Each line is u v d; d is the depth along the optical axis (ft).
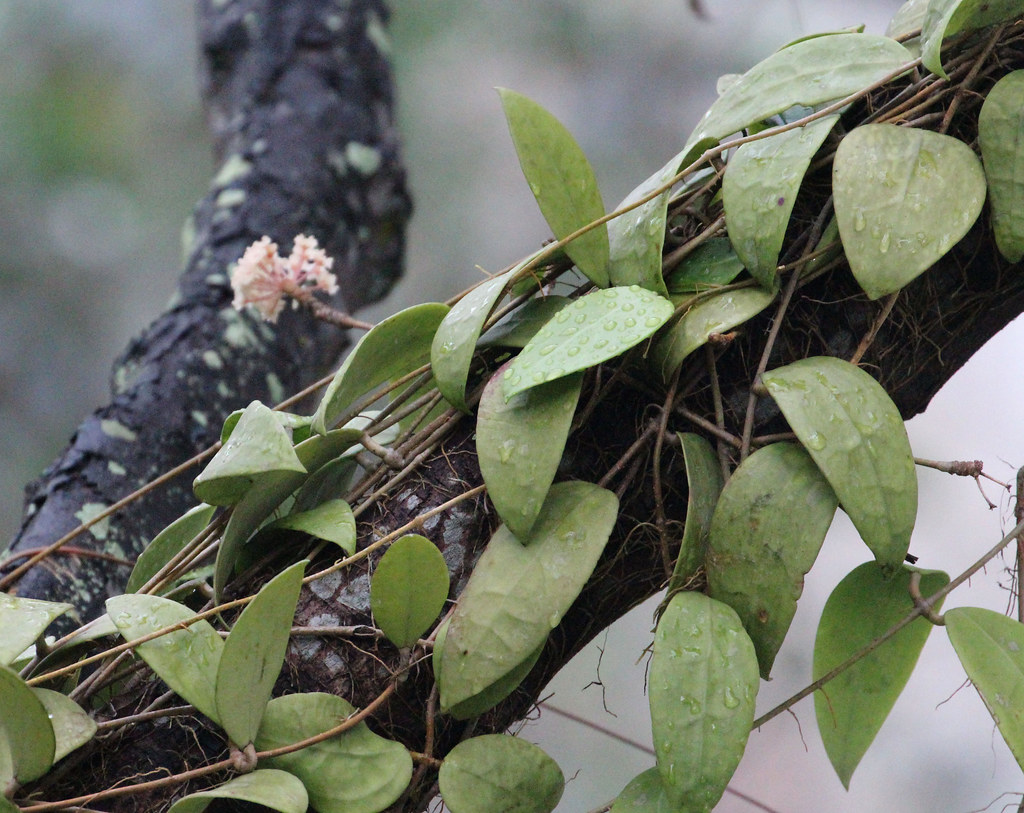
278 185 8.70
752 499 6.14
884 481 6.12
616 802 6.19
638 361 6.27
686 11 18.66
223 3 10.30
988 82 6.27
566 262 6.37
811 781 14.37
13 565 6.92
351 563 6.26
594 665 13.58
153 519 7.12
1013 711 6.08
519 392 6.15
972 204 6.16
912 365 6.39
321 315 6.75
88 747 6.14
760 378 6.20
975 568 6.22
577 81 18.95
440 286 18.33
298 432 6.43
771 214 6.17
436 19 18.75
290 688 6.20
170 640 6.09
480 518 6.26
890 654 6.42
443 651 6.13
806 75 6.26
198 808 6.02
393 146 9.69
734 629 6.12
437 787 6.24
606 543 6.19
